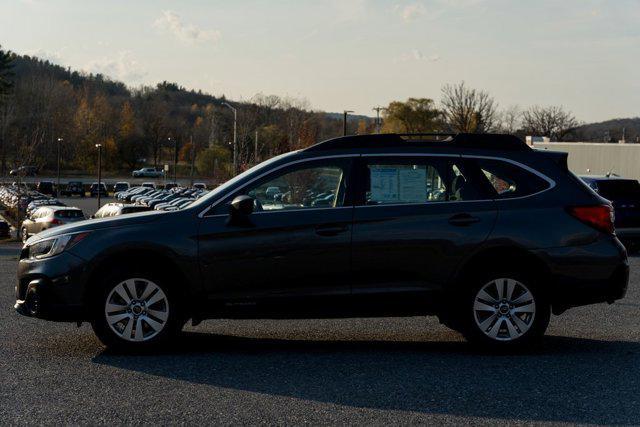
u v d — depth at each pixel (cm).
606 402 532
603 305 1002
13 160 9531
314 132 7694
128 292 680
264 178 699
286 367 632
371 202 695
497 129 10306
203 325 839
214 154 10144
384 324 848
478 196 701
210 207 692
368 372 615
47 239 692
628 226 1964
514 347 691
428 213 692
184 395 546
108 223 690
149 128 15300
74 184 9512
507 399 539
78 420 489
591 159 4091
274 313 690
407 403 528
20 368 627
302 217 687
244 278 684
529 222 695
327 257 684
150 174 13350
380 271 688
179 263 678
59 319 679
